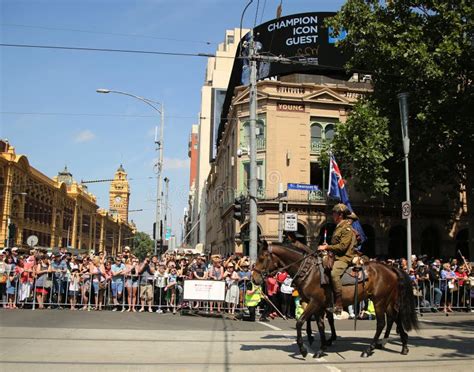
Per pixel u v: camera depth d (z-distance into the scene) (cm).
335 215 959
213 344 1009
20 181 7169
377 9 2491
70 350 909
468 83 2450
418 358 884
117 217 15412
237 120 3359
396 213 3294
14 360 812
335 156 2831
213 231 5550
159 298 1709
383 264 977
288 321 1547
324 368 787
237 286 1689
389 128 2650
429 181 2853
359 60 2559
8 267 1706
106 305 1723
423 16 2448
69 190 10319
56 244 9081
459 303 1933
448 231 3375
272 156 3162
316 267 909
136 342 1012
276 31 3531
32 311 1591
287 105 3234
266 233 3081
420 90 2433
